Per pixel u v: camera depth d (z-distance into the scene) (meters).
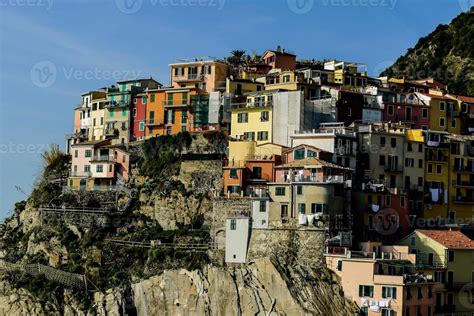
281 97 169.25
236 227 148.00
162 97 186.12
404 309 133.75
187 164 165.75
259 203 147.38
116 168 176.75
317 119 170.12
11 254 173.88
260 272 141.38
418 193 163.12
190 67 199.00
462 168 169.50
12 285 165.88
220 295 143.38
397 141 163.38
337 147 157.88
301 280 139.12
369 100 178.75
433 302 139.88
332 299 136.38
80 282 158.75
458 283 145.12
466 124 188.75
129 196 169.75
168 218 162.12
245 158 161.38
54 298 159.38
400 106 181.12
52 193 181.12
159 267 152.62
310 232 142.75
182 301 147.62
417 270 140.88
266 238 145.25
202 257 150.25
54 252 166.12
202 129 176.50
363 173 160.25
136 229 163.62
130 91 193.25
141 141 177.75
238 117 174.62
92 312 153.50
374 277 135.38
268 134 169.50
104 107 197.50
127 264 158.00
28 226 177.75
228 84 186.12
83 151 181.00
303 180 147.25
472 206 170.00
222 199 151.62
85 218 169.00
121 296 152.50
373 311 134.38
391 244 151.88
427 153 166.62
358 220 150.88
